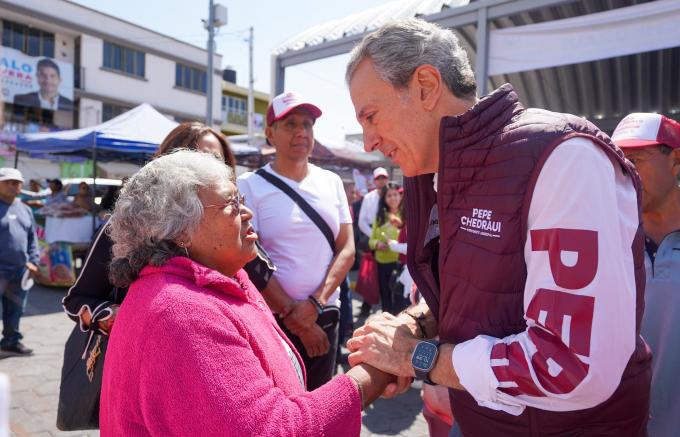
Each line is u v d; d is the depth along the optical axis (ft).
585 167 2.88
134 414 3.05
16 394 11.59
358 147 41.09
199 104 91.25
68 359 5.44
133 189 3.70
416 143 3.73
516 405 3.20
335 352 7.73
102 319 5.04
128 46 79.56
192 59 89.04
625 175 3.19
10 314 14.40
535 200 3.03
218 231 3.70
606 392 2.84
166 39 84.64
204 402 2.86
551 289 2.87
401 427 10.39
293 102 7.54
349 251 8.01
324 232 7.58
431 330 4.38
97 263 5.28
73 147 25.27
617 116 21.91
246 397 2.94
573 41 10.68
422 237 4.30
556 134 3.04
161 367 2.95
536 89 19.36
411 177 4.31
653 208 5.08
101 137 24.59
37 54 70.95
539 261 2.96
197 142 6.24
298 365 4.49
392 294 17.44
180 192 3.58
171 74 86.28
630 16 9.87
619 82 18.80
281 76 15.89
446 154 3.43
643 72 17.94
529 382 2.91
